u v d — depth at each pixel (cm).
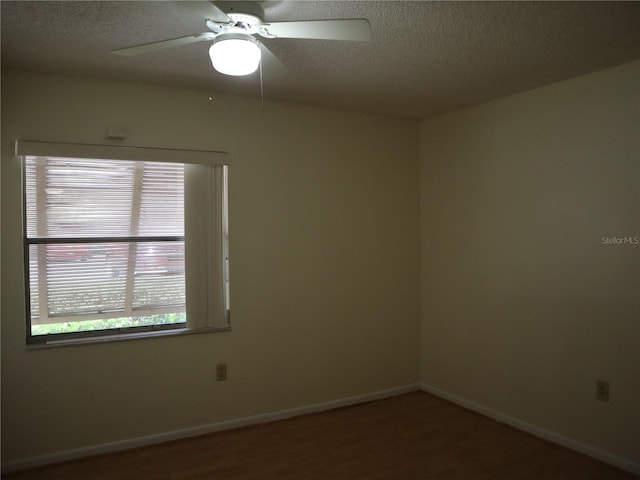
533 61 267
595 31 225
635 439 268
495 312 351
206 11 182
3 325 275
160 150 309
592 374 288
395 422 347
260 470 276
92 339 299
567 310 302
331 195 376
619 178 274
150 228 324
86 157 289
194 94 323
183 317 340
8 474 273
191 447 307
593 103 286
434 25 217
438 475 269
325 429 335
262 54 243
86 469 278
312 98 346
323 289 373
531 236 324
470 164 370
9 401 277
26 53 250
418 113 394
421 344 418
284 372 357
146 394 311
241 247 340
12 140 275
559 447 303
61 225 298
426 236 414
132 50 202
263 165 347
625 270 272
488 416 356
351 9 200
